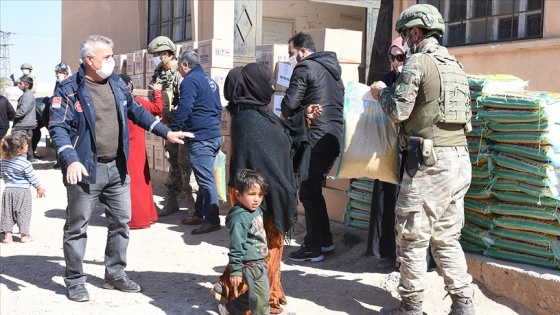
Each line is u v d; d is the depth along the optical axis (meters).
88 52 4.86
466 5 8.79
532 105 4.84
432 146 4.31
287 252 6.41
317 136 5.93
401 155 5.01
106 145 5.09
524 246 5.07
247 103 4.54
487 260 5.18
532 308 4.80
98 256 6.49
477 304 4.95
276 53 8.06
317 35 7.54
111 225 5.34
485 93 5.24
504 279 4.98
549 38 7.68
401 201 4.44
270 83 4.59
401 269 4.53
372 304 5.01
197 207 7.59
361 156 5.02
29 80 13.13
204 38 10.97
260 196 4.29
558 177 4.89
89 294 5.29
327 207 6.93
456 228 4.54
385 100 4.44
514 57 8.12
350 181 6.54
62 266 6.16
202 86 7.01
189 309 4.94
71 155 4.77
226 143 8.14
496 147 5.16
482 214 5.33
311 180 6.00
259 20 11.02
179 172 8.19
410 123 4.43
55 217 8.35
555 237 4.93
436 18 4.43
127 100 5.30
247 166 4.46
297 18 15.63
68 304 5.05
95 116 5.00
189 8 11.78
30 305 5.03
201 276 5.79
